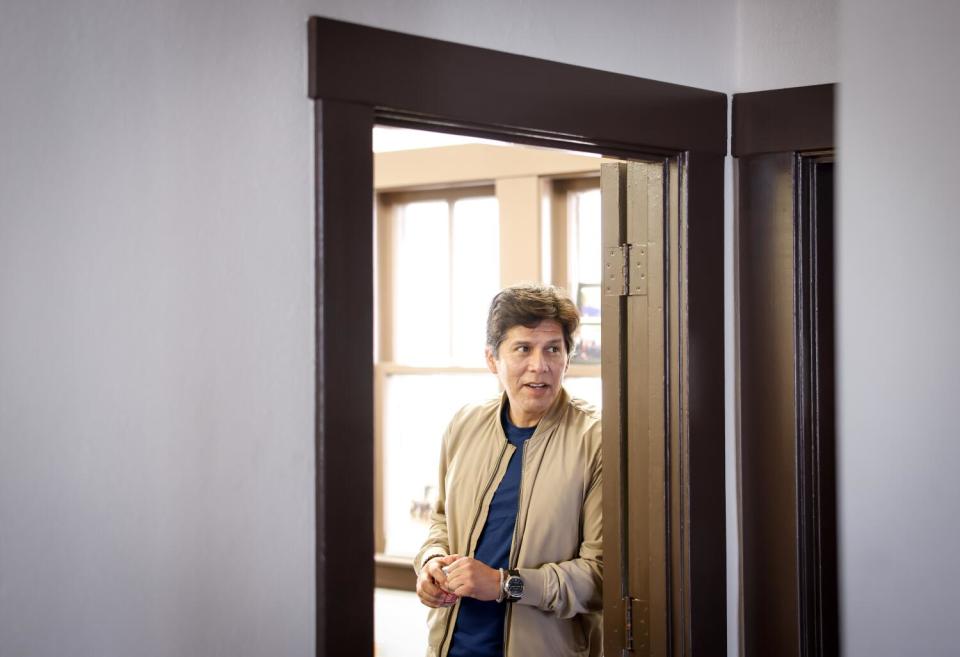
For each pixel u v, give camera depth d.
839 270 1.26
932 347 1.17
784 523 1.91
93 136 1.30
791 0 1.93
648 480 1.95
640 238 1.96
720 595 1.92
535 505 2.05
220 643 1.41
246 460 1.43
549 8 1.75
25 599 1.26
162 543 1.36
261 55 1.44
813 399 1.93
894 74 1.20
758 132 1.93
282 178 1.46
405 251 3.92
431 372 3.83
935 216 1.15
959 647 1.13
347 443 1.50
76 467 1.29
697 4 1.95
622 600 1.97
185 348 1.38
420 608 3.56
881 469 1.22
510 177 3.52
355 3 1.52
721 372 1.92
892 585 1.21
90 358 1.30
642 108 1.83
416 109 1.56
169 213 1.36
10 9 1.24
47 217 1.26
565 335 2.14
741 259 1.95
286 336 1.46
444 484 2.30
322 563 1.48
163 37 1.36
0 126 1.23
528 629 2.00
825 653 1.94
